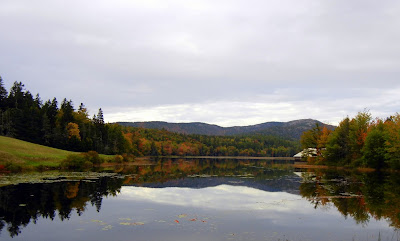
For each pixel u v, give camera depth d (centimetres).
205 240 1370
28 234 1453
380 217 1852
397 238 1418
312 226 1636
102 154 8831
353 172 5553
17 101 9544
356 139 6688
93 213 1903
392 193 2789
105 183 3381
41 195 2486
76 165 5469
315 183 3672
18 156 4844
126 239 1377
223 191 2983
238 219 1784
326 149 7681
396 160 5144
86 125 9806
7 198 2334
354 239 1409
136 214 1889
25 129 7606
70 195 2530
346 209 2094
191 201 2389
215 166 8044
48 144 7775
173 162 10431
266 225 1652
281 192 2914
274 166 8169
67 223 1655
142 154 15600
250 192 2919
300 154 10062
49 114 9044
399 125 5294
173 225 1628
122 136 11050
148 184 3450
